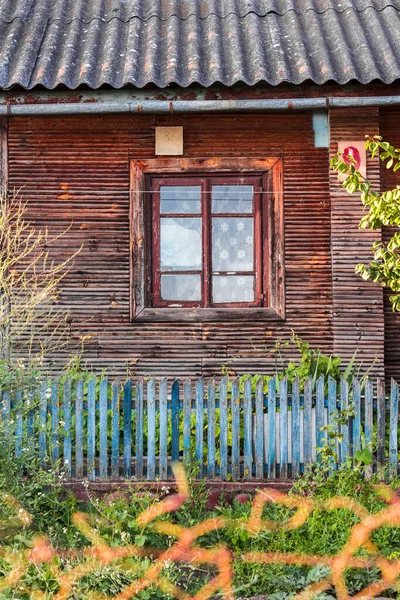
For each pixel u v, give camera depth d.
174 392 7.18
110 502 6.67
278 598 5.61
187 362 8.98
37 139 8.99
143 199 9.02
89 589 5.70
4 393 7.02
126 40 9.10
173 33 9.09
